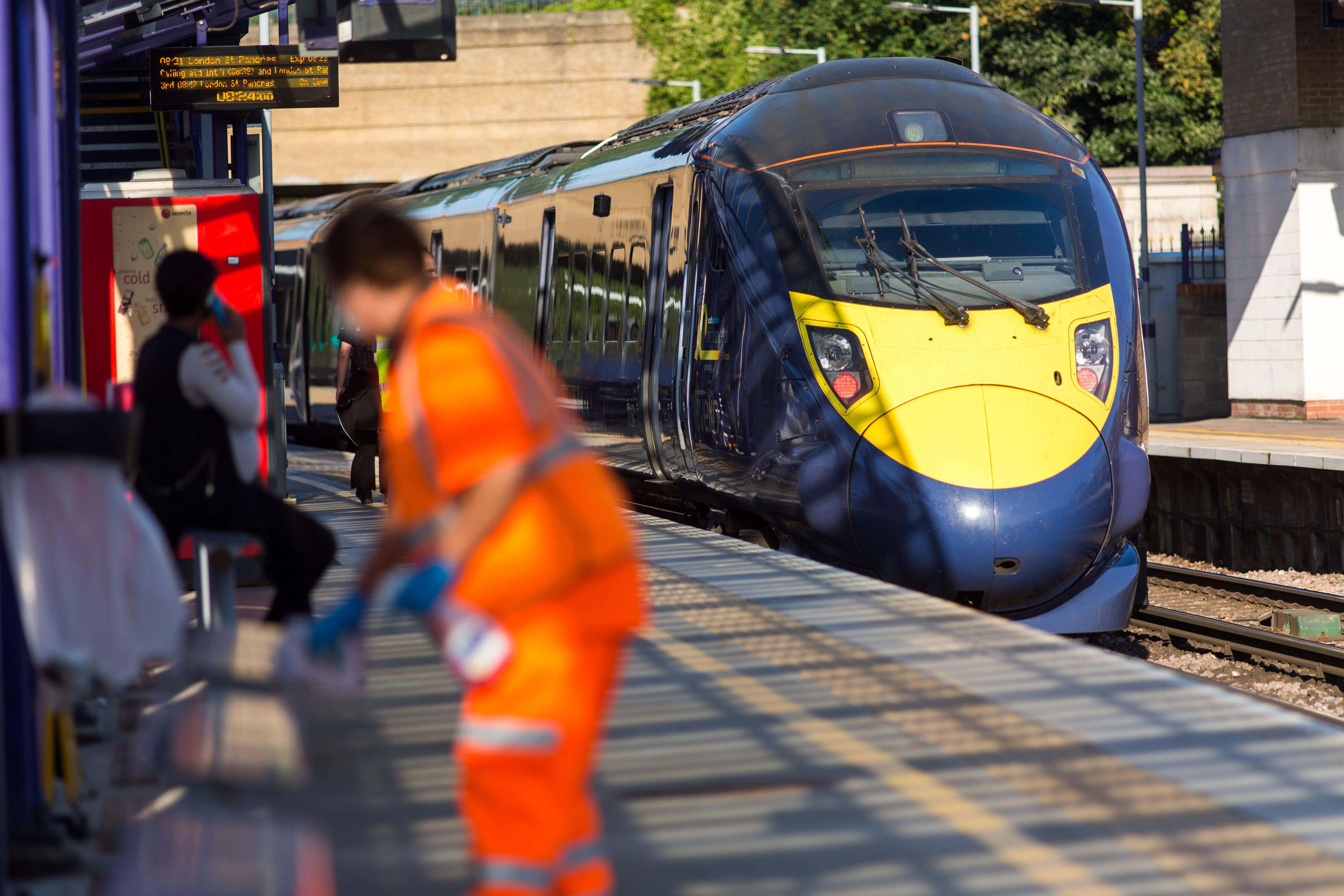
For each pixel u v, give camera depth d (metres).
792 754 17.89
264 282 39.28
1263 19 88.38
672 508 46.16
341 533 38.38
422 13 34.12
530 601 10.94
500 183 60.44
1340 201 86.88
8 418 12.70
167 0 39.19
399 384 11.22
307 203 97.06
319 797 16.27
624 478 46.66
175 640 13.45
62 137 17.22
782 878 13.90
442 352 10.95
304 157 156.75
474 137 158.12
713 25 156.62
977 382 33.25
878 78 39.72
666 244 41.91
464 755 10.95
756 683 21.42
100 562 12.89
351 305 11.48
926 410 32.88
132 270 34.31
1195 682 20.95
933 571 32.19
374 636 25.16
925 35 145.00
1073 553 32.59
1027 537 32.03
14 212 13.86
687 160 40.66
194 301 19.38
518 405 10.94
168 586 13.39
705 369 38.19
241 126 44.81
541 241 53.41
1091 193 37.19
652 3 157.12
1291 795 16.17
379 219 11.37
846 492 33.09
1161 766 17.25
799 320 34.81
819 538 34.03
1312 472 53.78
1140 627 43.16
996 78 145.00
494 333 11.12
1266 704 19.83
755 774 17.11
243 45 42.34
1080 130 145.38
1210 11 141.62
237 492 19.72
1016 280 35.09
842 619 25.95
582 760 11.06
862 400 33.38
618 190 45.97
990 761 17.52
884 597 27.94
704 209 38.97
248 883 11.93
